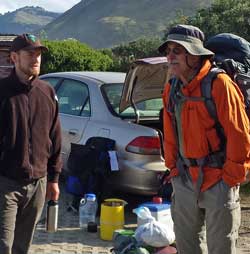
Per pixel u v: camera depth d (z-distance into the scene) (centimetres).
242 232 608
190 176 358
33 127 376
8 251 369
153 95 653
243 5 2238
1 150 372
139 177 617
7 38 2458
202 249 373
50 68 2067
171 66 353
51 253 530
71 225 613
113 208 567
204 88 344
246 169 341
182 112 353
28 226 394
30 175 374
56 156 404
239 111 341
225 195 346
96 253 534
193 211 363
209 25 2306
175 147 372
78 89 729
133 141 624
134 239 497
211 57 355
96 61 2144
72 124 704
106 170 630
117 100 692
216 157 347
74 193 651
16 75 373
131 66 593
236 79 388
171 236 490
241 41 405
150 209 534
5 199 371
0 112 370
